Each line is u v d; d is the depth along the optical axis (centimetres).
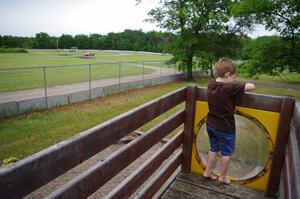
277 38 995
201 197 242
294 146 153
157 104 210
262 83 2111
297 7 893
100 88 1220
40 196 372
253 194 246
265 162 264
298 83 2131
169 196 244
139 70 2648
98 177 138
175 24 1992
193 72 2389
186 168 288
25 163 88
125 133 163
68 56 5000
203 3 1889
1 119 799
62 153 106
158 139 220
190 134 280
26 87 1433
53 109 947
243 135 300
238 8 992
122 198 176
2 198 80
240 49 2048
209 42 2020
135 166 466
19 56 4669
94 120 802
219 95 231
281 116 223
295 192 98
